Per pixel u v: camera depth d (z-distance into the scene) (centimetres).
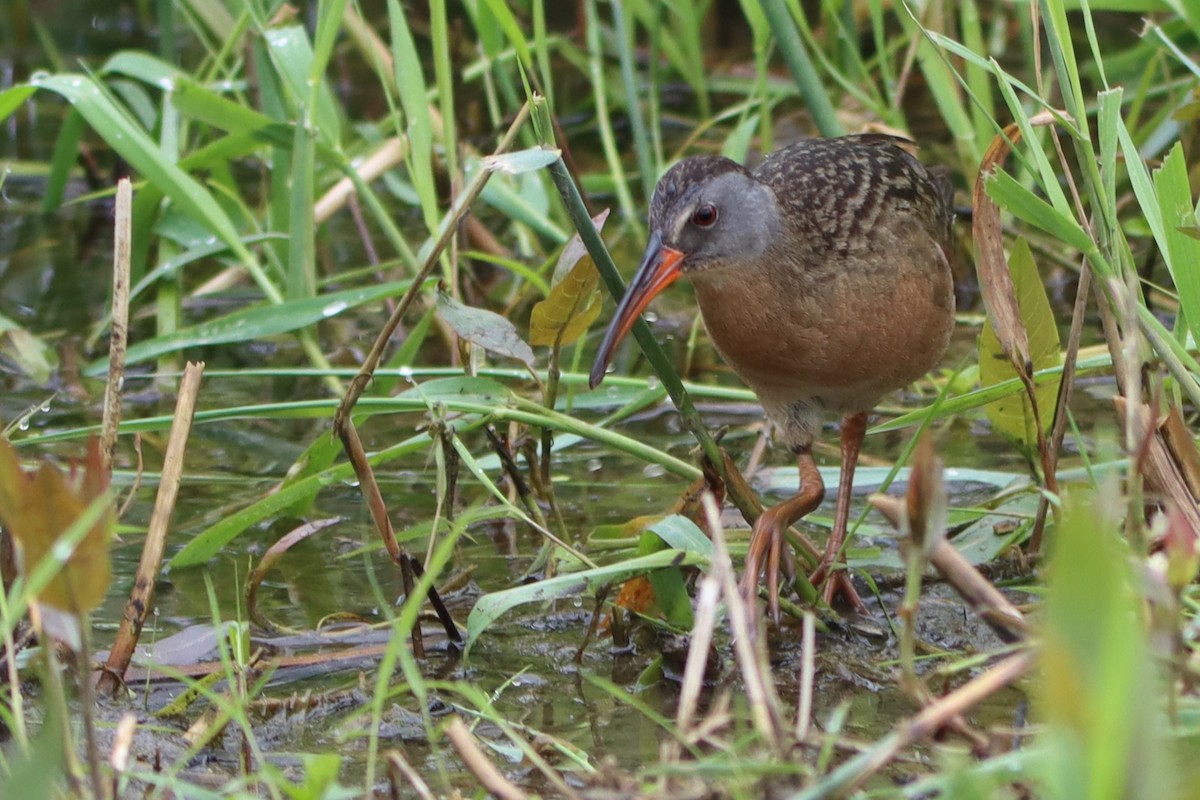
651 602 696
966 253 1134
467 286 1112
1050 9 666
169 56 1202
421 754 591
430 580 497
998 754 480
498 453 752
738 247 751
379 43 1223
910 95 1380
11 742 583
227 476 880
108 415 663
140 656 678
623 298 657
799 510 708
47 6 1577
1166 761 392
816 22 1393
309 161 972
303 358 1046
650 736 602
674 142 1334
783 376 778
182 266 1112
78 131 1154
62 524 444
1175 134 1127
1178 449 606
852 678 651
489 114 1314
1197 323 661
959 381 965
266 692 648
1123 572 509
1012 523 777
